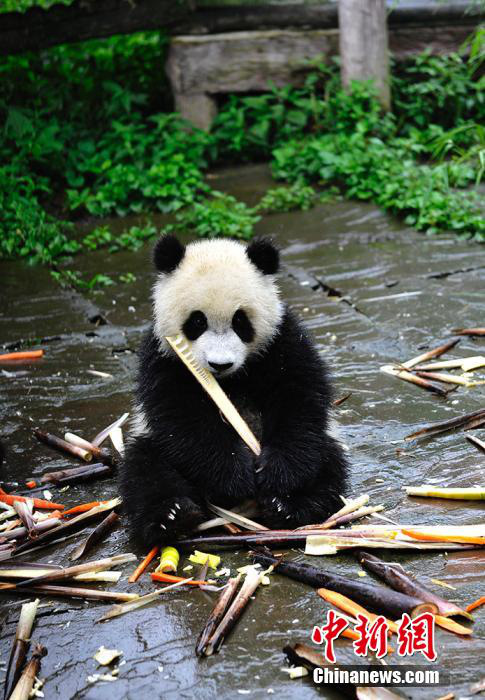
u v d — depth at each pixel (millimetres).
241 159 15211
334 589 4730
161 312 5871
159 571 5117
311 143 13898
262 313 5785
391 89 15234
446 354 8125
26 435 7168
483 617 4469
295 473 5461
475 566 4969
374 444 6590
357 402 7316
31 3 16953
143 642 4516
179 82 14891
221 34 14883
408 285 9852
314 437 5586
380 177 12742
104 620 4723
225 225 11828
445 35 15305
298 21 14914
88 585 5117
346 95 14391
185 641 4488
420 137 14227
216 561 5195
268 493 5477
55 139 14125
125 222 12859
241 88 14984
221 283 5652
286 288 10133
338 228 11992
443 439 6598
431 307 9211
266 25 14898
